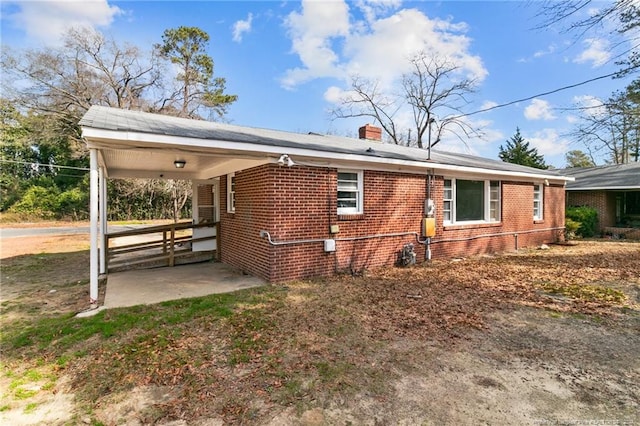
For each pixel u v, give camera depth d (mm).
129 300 5820
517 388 3080
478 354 3752
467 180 10883
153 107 26547
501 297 5910
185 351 3816
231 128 8562
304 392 3010
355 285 6734
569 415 2695
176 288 6652
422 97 27203
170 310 5238
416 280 7164
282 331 4375
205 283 7055
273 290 6344
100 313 5105
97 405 2861
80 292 6633
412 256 8859
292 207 7125
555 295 6039
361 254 8211
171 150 6035
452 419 2645
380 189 8547
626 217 17422
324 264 7613
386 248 8688
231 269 8672
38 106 23203
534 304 5516
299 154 6895
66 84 23266
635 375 3307
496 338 4184
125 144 5574
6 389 3129
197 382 3184
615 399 2908
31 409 2818
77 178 30281
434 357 3676
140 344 4004
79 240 16641
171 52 28234
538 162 32969
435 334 4293
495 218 11562
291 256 7156
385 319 4809
